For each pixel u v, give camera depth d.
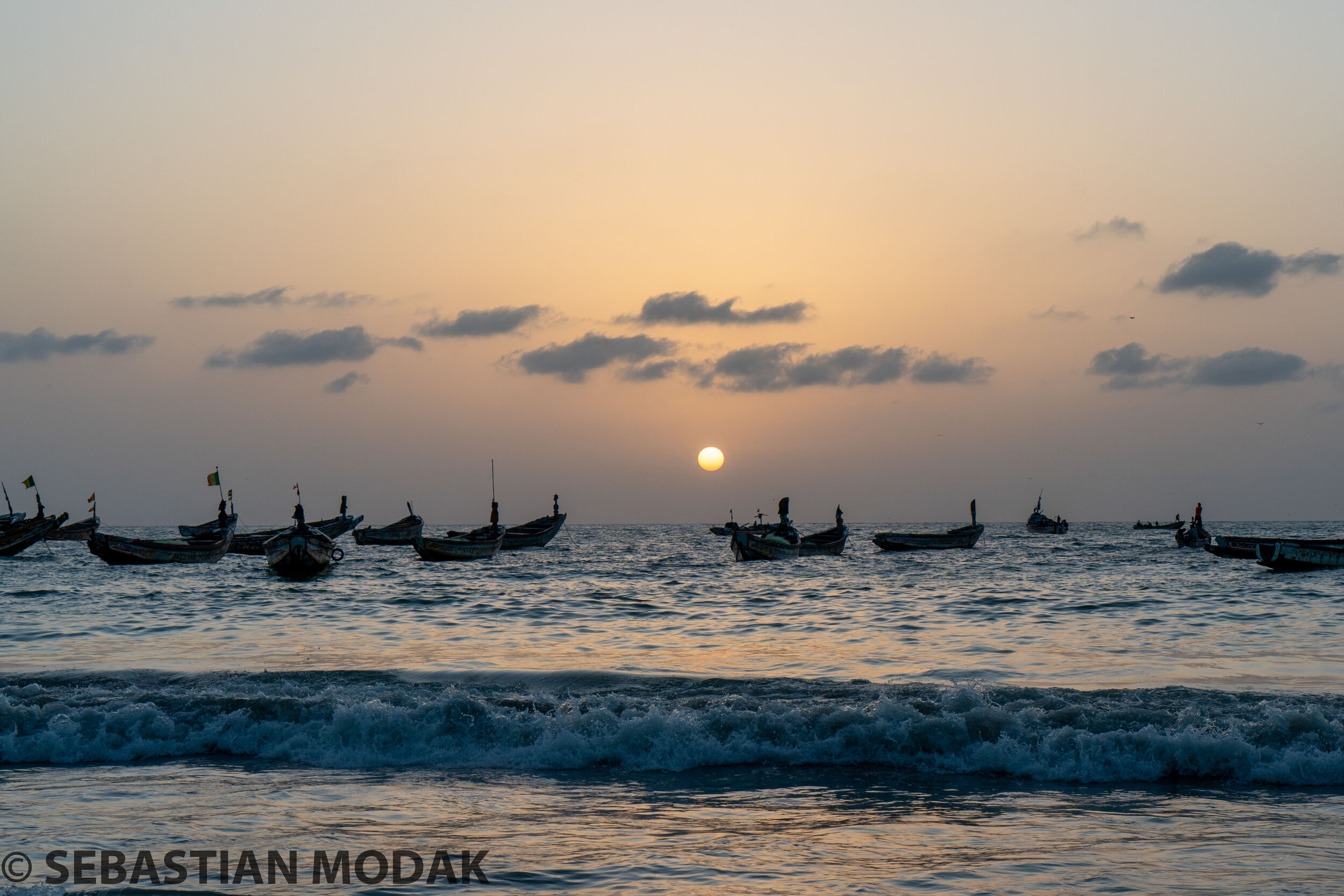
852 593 44.34
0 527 76.38
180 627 31.59
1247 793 12.36
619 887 9.19
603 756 14.05
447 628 31.50
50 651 25.30
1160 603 37.94
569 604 40.31
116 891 9.12
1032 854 10.06
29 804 11.92
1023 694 16.23
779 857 10.02
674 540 162.38
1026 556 78.19
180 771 13.57
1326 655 23.83
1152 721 14.28
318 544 53.69
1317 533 199.50
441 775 13.41
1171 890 9.08
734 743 14.22
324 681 18.00
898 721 14.27
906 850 10.23
